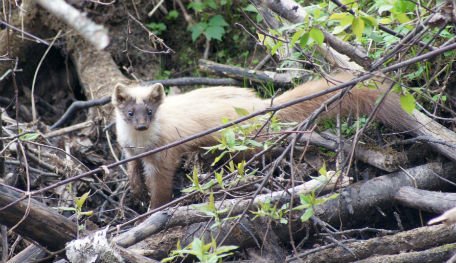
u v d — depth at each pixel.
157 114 12.34
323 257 9.82
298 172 10.52
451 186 11.03
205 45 15.56
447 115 11.73
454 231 9.52
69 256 9.21
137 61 15.44
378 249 9.76
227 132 8.98
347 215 10.55
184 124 12.34
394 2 9.20
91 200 12.39
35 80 15.49
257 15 14.80
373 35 9.66
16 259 10.27
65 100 15.73
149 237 10.17
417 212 11.08
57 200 12.23
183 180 12.91
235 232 10.10
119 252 9.20
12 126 13.06
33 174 12.28
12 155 12.52
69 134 13.67
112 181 12.51
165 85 14.50
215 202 10.12
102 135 13.84
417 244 9.66
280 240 10.44
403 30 10.41
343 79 11.15
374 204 10.62
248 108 12.30
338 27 8.67
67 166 12.41
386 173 11.11
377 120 11.45
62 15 9.82
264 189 10.55
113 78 14.85
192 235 10.12
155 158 12.16
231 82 14.13
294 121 11.91
